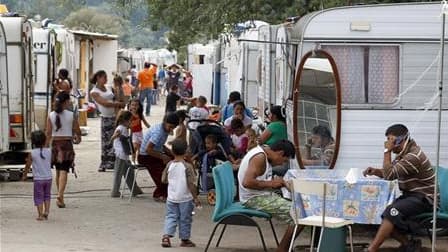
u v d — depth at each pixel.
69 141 15.20
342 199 10.86
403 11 13.09
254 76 23.19
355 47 13.09
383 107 13.14
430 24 13.09
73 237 12.59
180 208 11.95
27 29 19.77
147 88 38.50
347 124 13.06
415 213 10.96
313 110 13.07
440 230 11.30
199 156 15.77
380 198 10.91
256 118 21.27
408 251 11.34
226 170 11.81
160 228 13.48
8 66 19.39
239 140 16.38
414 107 13.19
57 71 28.23
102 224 13.71
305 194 10.50
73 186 17.81
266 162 11.26
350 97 13.12
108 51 42.97
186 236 12.02
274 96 17.62
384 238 10.91
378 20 13.08
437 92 13.15
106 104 19.84
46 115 24.36
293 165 13.23
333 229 10.45
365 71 13.11
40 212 13.89
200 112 21.73
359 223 10.93
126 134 16.41
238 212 11.19
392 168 11.13
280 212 11.16
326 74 12.94
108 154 20.12
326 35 13.02
